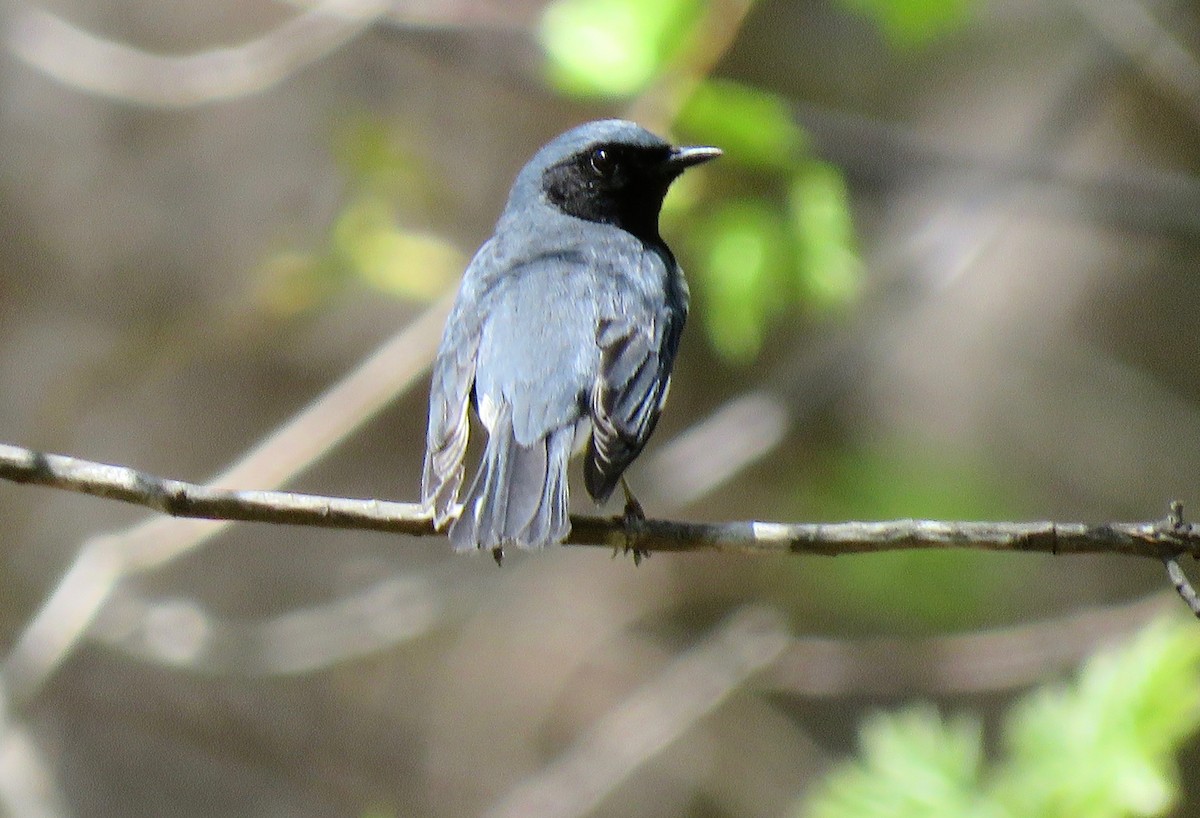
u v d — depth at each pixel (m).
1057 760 9.41
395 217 12.74
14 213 14.28
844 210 11.52
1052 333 17.05
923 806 9.44
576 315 8.54
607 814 15.17
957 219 14.19
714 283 11.34
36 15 12.95
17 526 14.27
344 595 14.83
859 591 14.99
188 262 14.55
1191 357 17.06
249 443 14.57
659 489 13.11
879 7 12.45
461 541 7.27
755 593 15.67
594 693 15.37
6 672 11.15
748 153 11.32
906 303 13.76
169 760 14.41
